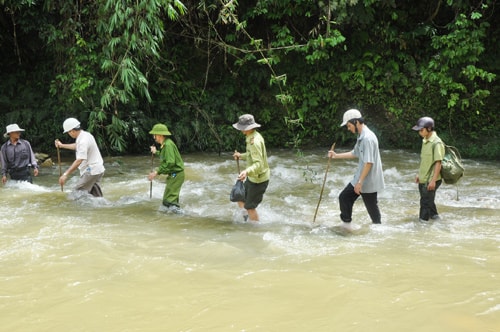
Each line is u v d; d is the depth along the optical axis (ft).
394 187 29.53
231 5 37.27
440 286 13.61
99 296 13.06
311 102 47.06
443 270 14.88
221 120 47.55
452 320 11.55
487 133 44.70
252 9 43.34
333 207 24.54
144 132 44.21
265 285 13.78
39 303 12.66
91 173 24.81
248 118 20.21
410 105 46.14
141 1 30.66
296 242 18.08
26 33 43.98
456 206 24.03
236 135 46.70
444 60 42.37
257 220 21.48
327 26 40.68
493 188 28.68
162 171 22.90
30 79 46.57
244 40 46.80
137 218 21.77
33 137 43.88
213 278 14.33
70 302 12.70
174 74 45.52
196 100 46.78
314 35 45.73
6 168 28.19
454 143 43.88
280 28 43.55
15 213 22.17
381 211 23.39
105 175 34.01
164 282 14.05
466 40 40.63
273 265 15.47
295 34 46.42
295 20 45.68
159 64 44.34
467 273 14.61
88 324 11.51
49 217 21.47
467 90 44.75
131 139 44.21
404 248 17.16
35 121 43.86
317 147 47.93
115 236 18.71
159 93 45.70
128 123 42.50
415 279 14.15
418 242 17.90
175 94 45.98
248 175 19.94
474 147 42.29
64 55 40.65
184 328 11.29
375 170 19.30
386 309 12.19
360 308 12.26
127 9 30.81
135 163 39.42
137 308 12.35
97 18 36.22
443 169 20.58
